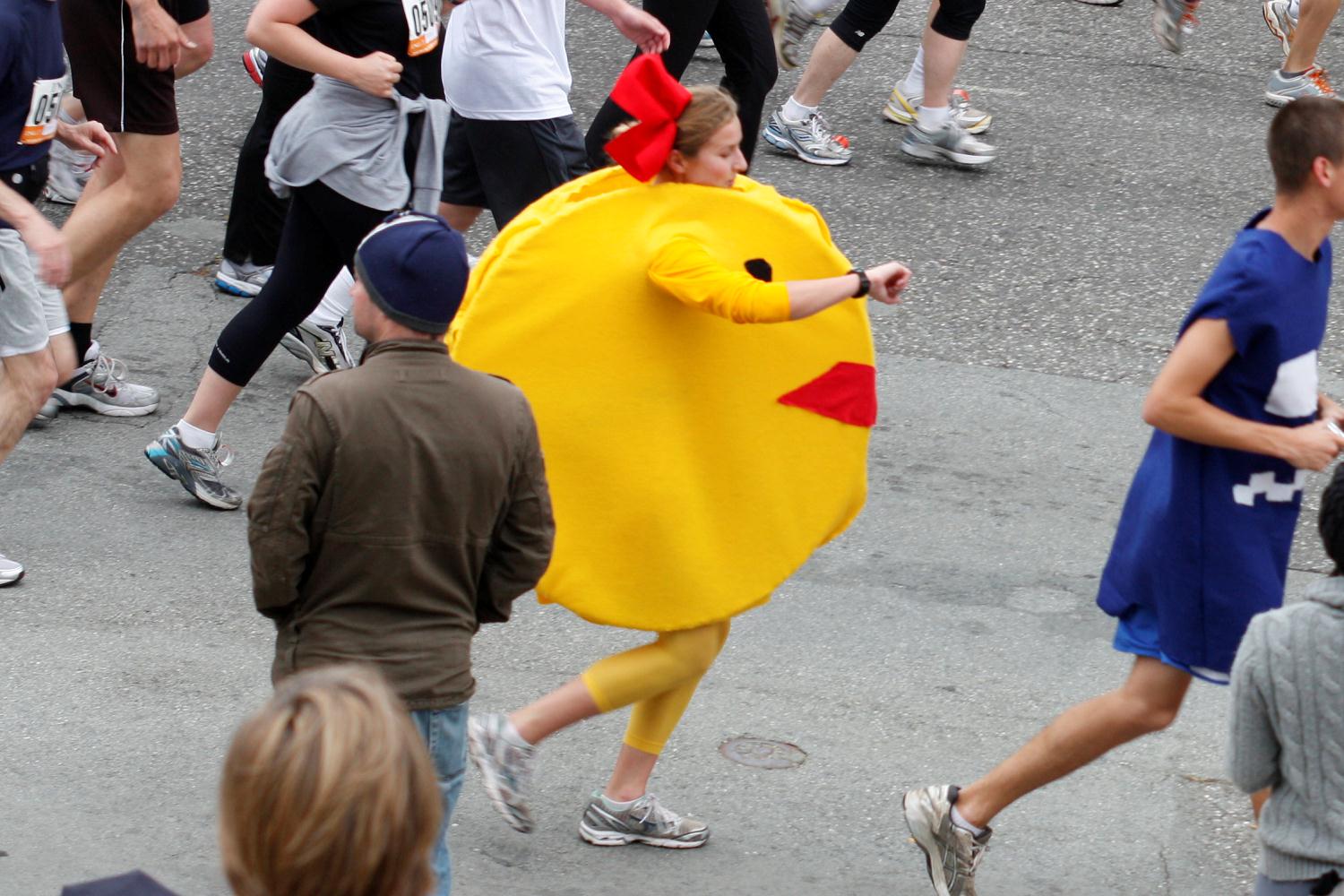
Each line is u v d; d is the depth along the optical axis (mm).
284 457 11102
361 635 11422
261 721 6664
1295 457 12586
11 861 14227
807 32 36750
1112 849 15750
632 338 13656
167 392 24141
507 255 13430
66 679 17328
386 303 11281
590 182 13805
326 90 20359
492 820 15688
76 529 20469
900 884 15070
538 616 19547
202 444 20859
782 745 17141
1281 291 12555
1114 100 37125
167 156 22047
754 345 13977
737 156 13789
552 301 13516
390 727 6668
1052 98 37000
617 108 24062
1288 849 10953
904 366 26016
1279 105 37156
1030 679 18703
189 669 17766
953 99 34750
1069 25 41125
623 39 38656
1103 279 29109
